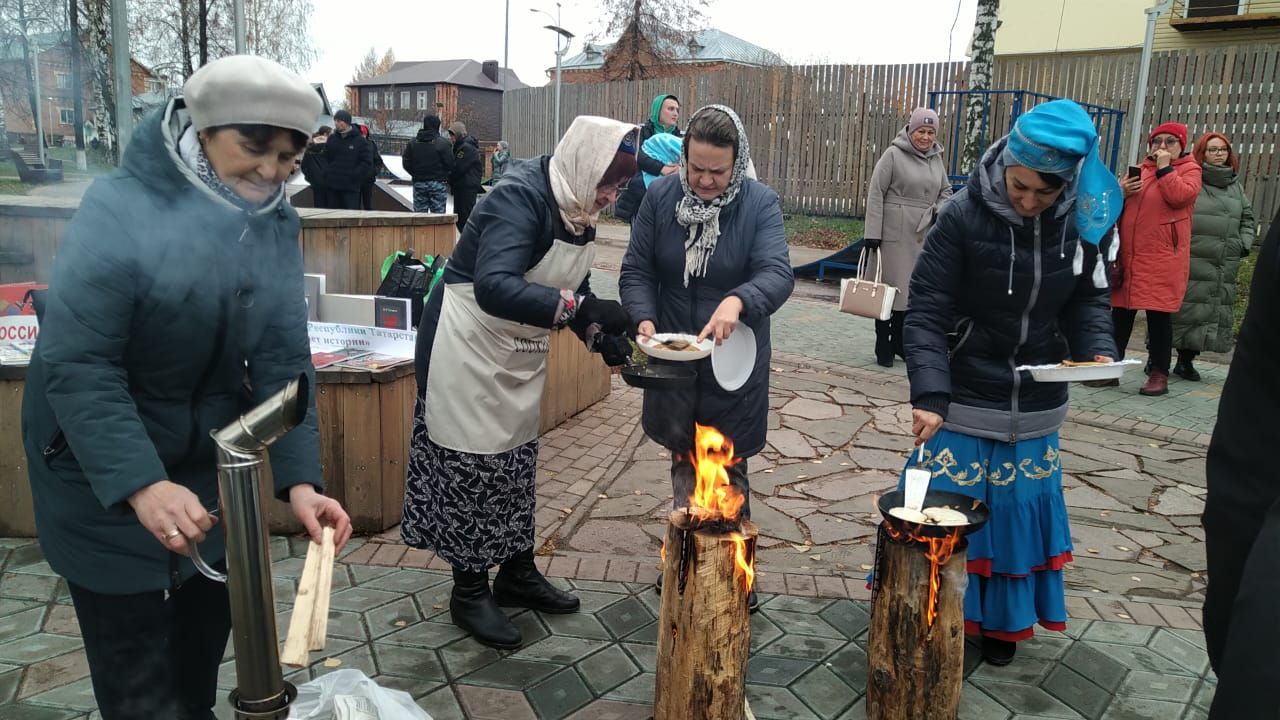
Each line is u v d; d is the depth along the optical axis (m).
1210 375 7.21
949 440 2.78
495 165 22.20
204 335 1.67
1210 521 1.64
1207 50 13.14
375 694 2.08
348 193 12.30
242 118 1.52
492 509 2.83
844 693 2.75
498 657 2.87
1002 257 2.61
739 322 2.97
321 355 3.93
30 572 3.29
